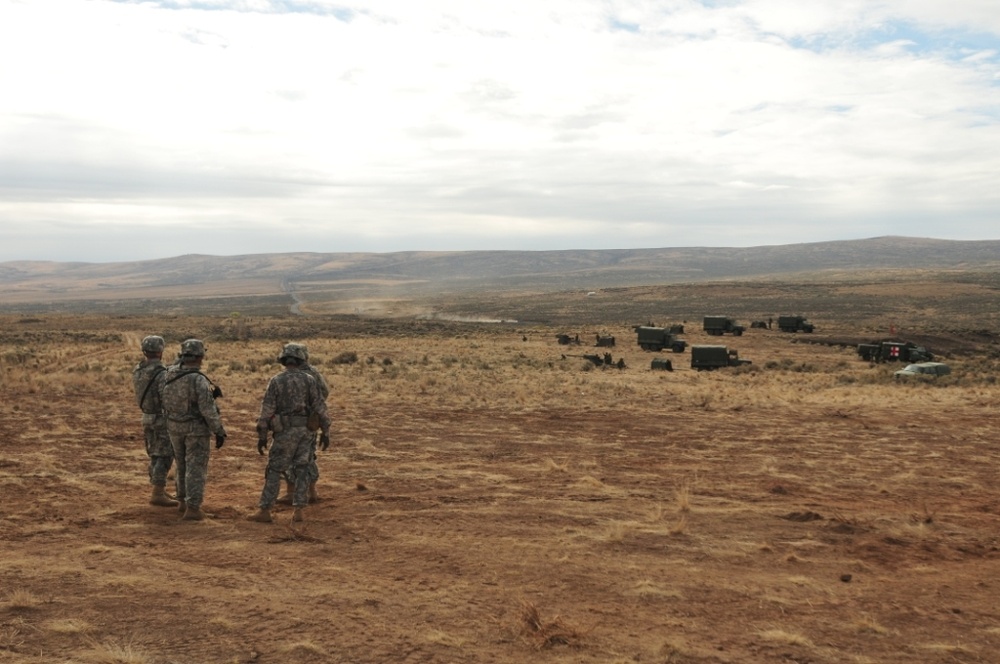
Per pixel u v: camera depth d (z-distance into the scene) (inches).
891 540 336.2
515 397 978.7
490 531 331.0
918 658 207.3
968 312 5118.1
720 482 470.0
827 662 202.5
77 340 2492.6
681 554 304.7
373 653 197.0
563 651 204.1
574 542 316.2
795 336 3161.9
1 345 2174.0
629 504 394.6
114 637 199.0
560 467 491.5
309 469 372.5
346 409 794.2
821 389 1381.6
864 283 7367.1
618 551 305.1
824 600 254.8
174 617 214.7
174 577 250.8
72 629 201.5
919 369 1708.9
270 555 283.9
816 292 6707.7
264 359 1598.2
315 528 328.2
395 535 320.5
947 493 457.4
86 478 417.4
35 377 1005.2
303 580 254.7
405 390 1026.1
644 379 1504.7
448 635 210.8
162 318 4212.6
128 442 539.2
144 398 361.4
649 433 689.6
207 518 340.5
